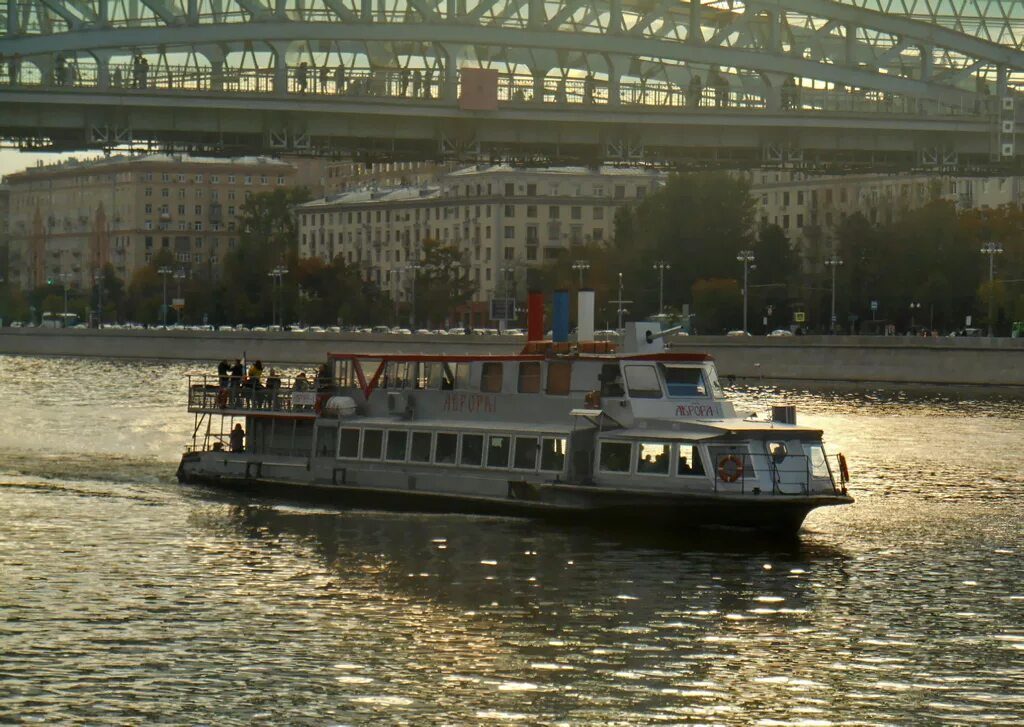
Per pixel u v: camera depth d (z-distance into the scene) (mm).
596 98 157375
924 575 62969
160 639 52750
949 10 171875
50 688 47812
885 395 163500
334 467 76750
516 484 70938
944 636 54188
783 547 67500
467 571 62188
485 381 73938
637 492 67438
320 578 61188
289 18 150875
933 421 129875
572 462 70062
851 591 60031
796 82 170375
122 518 72875
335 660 50781
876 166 170500
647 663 50812
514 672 49812
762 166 167875
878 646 52938
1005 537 71250
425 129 154500
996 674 50125
